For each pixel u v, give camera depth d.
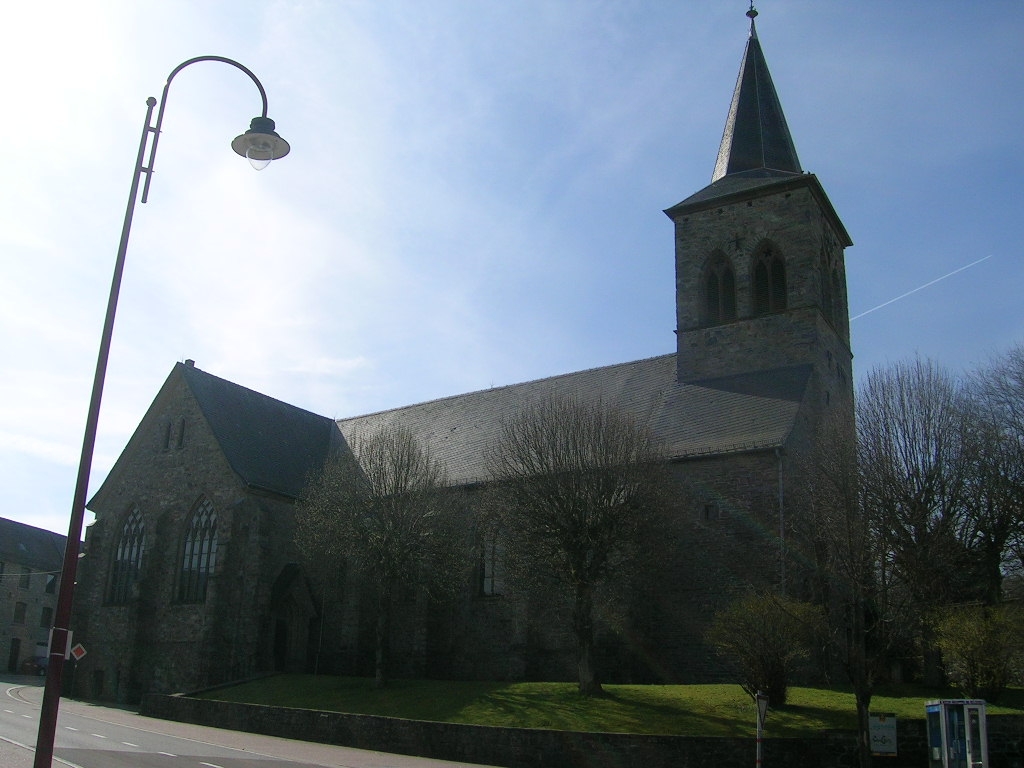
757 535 41.00
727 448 43.09
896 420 41.50
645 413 49.59
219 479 53.81
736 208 51.81
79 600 57.69
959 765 24.78
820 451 40.47
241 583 51.00
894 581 33.75
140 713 45.03
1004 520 43.50
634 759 29.56
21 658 94.00
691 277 52.28
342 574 51.75
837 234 55.03
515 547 39.56
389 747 34.28
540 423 43.62
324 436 64.38
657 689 37.38
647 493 38.41
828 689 37.09
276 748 32.69
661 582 42.41
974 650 35.09
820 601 37.69
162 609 53.81
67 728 34.62
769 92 56.22
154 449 57.94
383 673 43.41
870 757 28.17
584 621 37.50
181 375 57.69
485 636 47.59
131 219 19.06
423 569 45.28
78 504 17.53
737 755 28.80
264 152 20.19
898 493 38.94
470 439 55.81
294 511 54.69
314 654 51.91
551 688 38.59
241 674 49.25
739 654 34.47
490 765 31.14
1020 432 48.09
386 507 45.56
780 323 48.97
